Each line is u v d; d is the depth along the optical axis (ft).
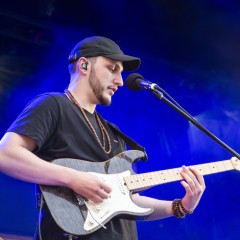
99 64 10.66
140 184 9.89
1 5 20.65
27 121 9.52
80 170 9.54
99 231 9.18
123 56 10.74
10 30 21.27
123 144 10.93
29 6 20.93
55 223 9.04
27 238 19.33
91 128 10.27
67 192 9.23
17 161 9.14
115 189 9.64
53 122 9.80
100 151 10.00
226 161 10.80
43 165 9.14
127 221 9.88
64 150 9.71
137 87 11.04
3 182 21.03
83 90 10.62
